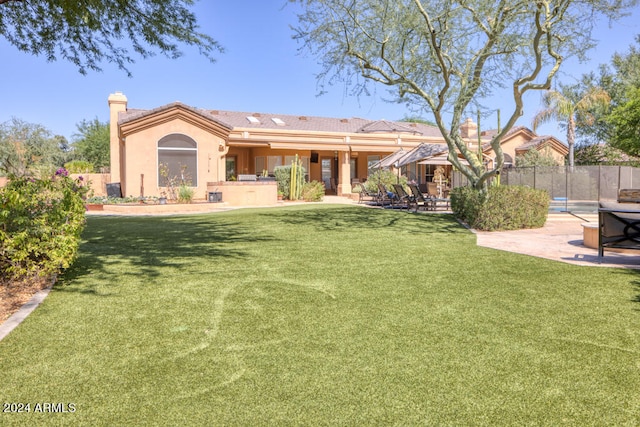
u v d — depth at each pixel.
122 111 23.28
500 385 2.65
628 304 4.31
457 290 4.82
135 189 19.75
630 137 26.58
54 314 3.96
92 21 7.10
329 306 4.23
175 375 2.78
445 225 11.45
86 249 7.45
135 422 2.26
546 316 3.94
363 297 4.54
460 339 3.39
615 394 2.54
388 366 2.91
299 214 14.48
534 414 2.33
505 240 8.77
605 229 6.45
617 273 5.65
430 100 12.18
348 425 2.23
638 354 3.11
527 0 9.21
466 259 6.60
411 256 6.85
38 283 5.02
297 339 3.39
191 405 2.42
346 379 2.73
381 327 3.65
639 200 11.33
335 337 3.43
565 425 2.23
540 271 5.78
